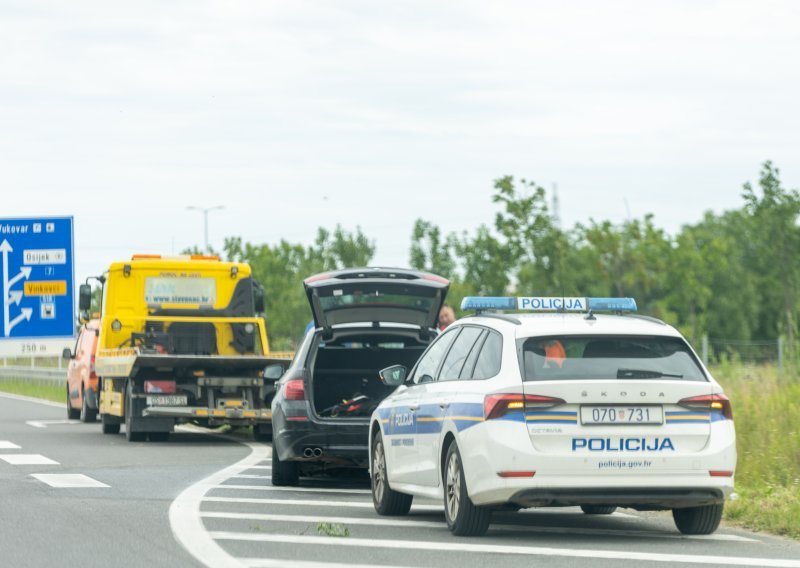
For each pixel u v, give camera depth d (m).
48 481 36.84
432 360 29.33
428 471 27.56
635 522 29.33
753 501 30.77
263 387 56.19
